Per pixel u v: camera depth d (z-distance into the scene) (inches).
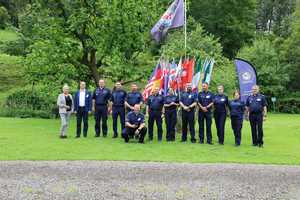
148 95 703.7
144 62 999.6
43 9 992.9
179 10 703.1
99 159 467.8
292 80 1950.1
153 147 567.5
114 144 585.0
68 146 556.4
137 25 928.3
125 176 385.4
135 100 637.3
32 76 994.7
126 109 647.8
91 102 655.8
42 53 938.7
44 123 868.0
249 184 366.9
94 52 997.2
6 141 595.8
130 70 924.6
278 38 2084.2
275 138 725.3
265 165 456.4
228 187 354.3
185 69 693.9
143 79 956.0
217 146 597.0
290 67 1927.9
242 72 687.1
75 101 653.3
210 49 1397.6
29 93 1156.5
